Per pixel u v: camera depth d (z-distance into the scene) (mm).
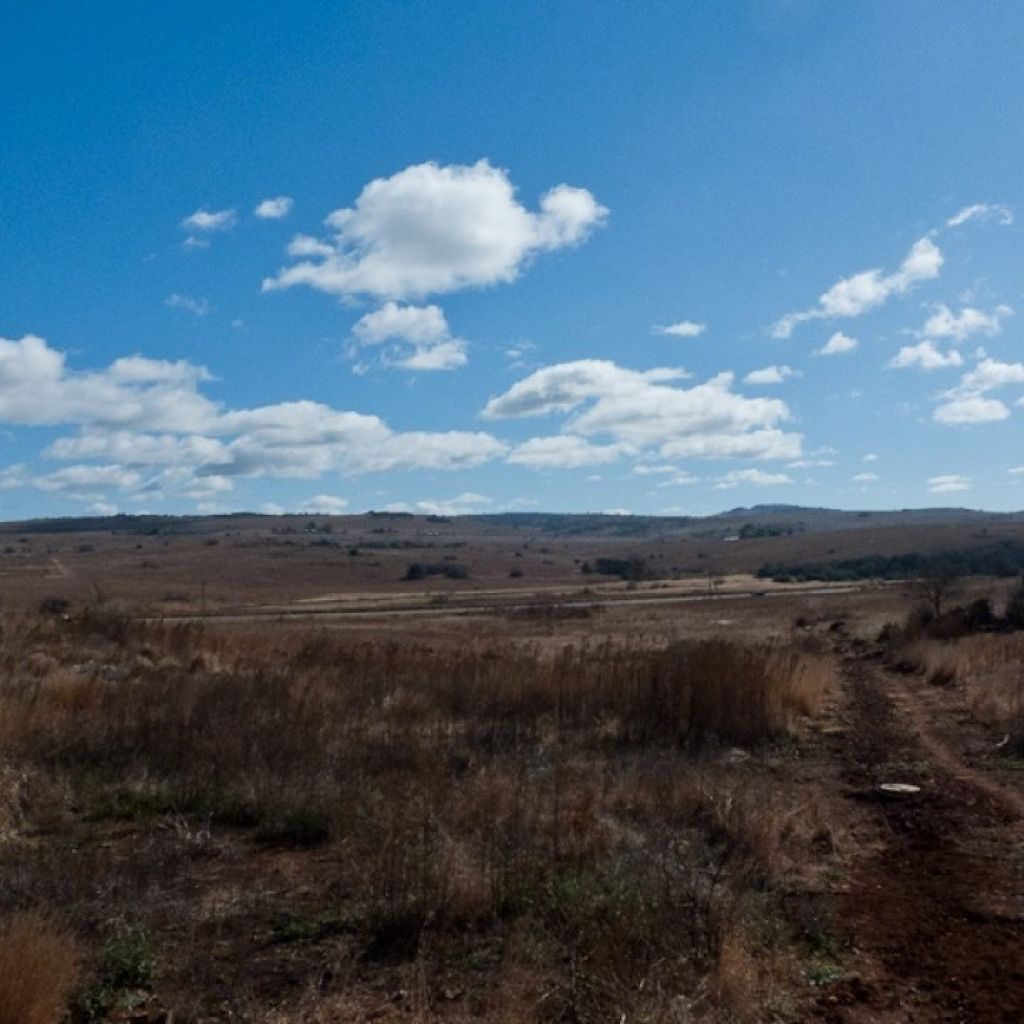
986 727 16906
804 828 9641
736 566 145750
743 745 14883
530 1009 5480
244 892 7797
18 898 7246
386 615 60375
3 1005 5273
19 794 10195
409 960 6445
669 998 5500
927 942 7031
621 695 16094
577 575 147750
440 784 10078
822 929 7105
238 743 12008
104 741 12398
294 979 6211
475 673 18188
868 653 35031
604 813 9477
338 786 10336
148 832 9656
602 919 6414
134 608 36594
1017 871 8758
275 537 198500
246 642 26719
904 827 10305
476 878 7406
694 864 7660
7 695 13773
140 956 6168
